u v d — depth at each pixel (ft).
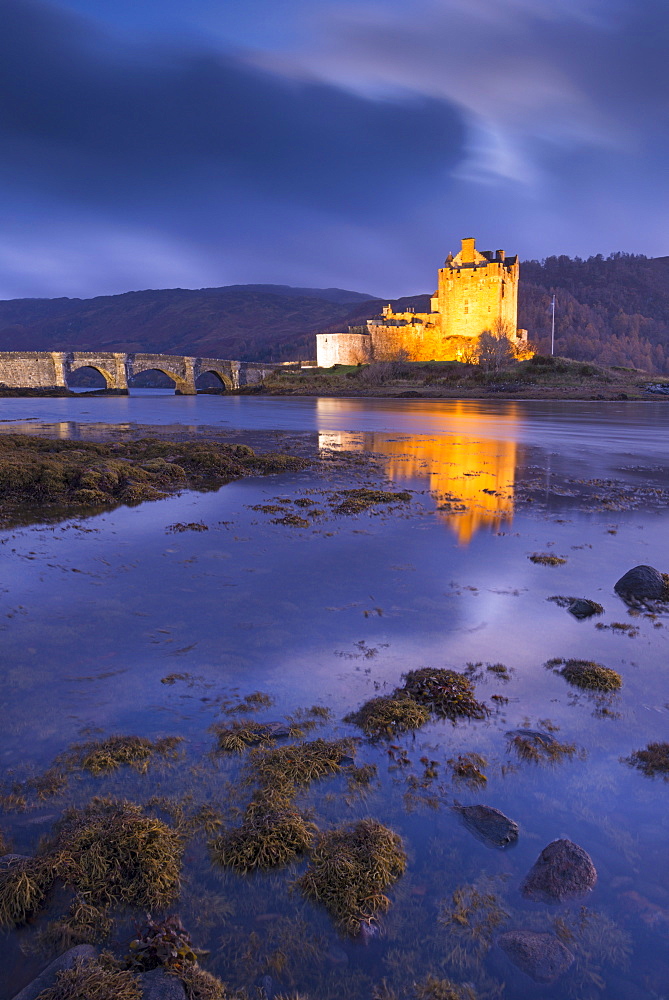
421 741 18.76
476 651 25.20
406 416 176.45
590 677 22.65
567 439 116.06
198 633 26.61
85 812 15.14
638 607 30.40
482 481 69.51
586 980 11.10
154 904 12.67
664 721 20.11
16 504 55.26
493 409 203.21
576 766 17.57
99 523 48.19
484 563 37.45
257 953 11.64
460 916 12.45
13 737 18.49
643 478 73.05
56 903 12.64
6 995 10.61
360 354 404.36
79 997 10.09
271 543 42.14
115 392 354.33
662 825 15.16
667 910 12.60
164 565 36.81
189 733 18.88
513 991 10.88
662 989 10.89
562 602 30.86
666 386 261.03
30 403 270.05
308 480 70.38
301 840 14.37
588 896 12.89
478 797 16.17
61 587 32.50
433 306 408.67
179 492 62.49
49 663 23.54
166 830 14.25
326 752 17.74
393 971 11.30
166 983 10.61
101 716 19.79
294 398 306.76
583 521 49.47
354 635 26.61
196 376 387.96
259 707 20.52
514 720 20.06
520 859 14.02
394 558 38.52
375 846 13.93
